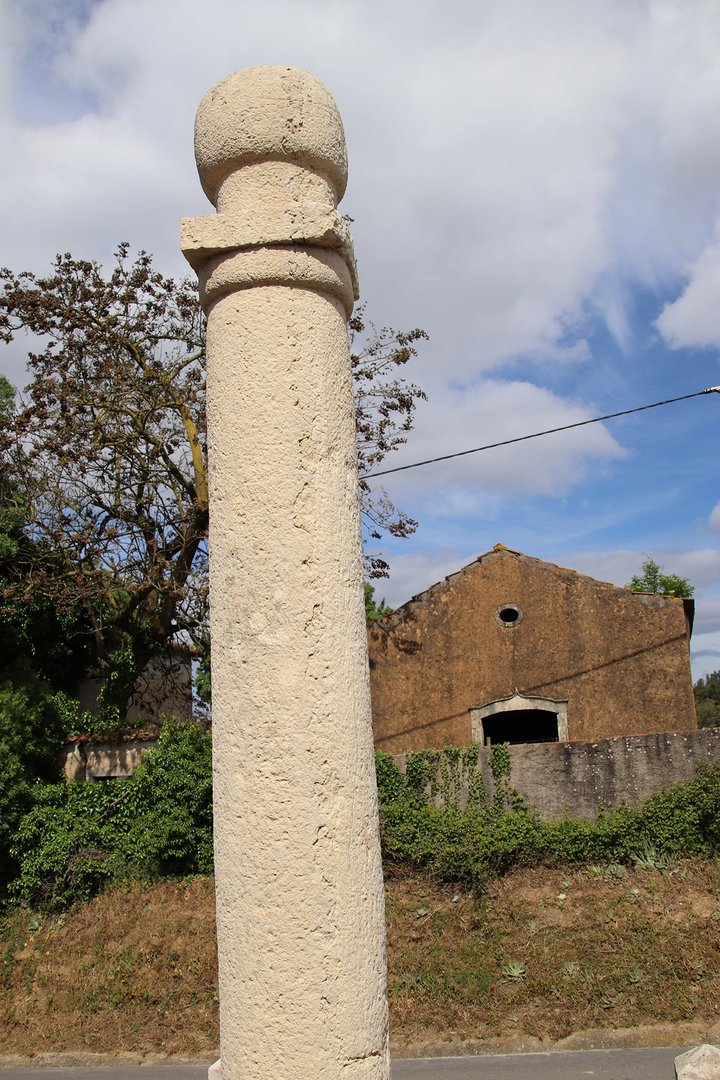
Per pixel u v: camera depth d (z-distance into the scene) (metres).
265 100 3.02
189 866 15.34
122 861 15.30
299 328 2.91
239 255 2.95
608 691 18.52
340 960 2.48
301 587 2.69
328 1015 2.43
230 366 2.89
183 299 19.02
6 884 15.41
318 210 2.96
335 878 2.53
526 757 15.85
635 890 13.02
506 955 11.94
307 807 2.54
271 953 2.46
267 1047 2.42
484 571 19.69
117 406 18.47
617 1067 9.42
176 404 18.67
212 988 12.07
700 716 50.94
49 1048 11.38
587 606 18.95
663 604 18.58
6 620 18.80
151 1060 10.91
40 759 17.33
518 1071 9.53
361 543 2.93
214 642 2.79
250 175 3.02
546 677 18.86
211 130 3.08
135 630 19.62
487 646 19.28
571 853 14.20
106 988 12.36
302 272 2.94
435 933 12.66
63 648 20.47
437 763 16.28
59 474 18.53
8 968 13.16
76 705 19.70
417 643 19.66
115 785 16.16
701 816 14.09
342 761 2.62
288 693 2.61
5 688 17.11
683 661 18.30
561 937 12.16
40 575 18.20
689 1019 10.34
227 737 2.66
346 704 2.67
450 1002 11.23
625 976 11.12
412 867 14.38
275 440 2.79
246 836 2.55
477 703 19.06
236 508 2.78
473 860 13.76
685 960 11.24
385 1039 2.56
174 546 19.39
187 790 15.61
